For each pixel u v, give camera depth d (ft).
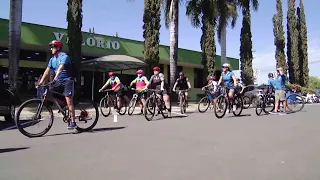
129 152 17.02
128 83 84.89
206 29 71.46
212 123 29.96
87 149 17.72
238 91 38.73
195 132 24.06
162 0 66.39
